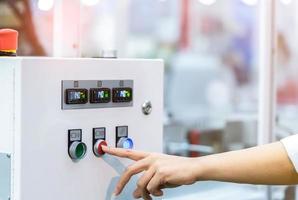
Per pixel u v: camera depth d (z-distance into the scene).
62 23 1.57
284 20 3.31
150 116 1.24
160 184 1.04
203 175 1.02
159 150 1.27
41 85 1.02
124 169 1.19
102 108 1.14
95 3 2.21
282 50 3.40
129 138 1.20
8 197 1.03
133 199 1.20
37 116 1.02
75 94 1.07
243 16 4.82
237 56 4.91
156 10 4.90
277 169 1.01
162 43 4.98
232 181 1.03
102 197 1.16
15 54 1.12
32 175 1.02
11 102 1.01
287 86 3.52
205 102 4.98
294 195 2.82
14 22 2.12
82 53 1.74
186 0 5.04
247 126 3.65
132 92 1.19
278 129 2.86
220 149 3.80
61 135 1.07
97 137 1.13
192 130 4.10
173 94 5.01
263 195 3.00
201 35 5.11
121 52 2.38
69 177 1.09
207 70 5.14
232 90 4.91
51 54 1.94
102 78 1.13
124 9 2.39
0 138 1.04
